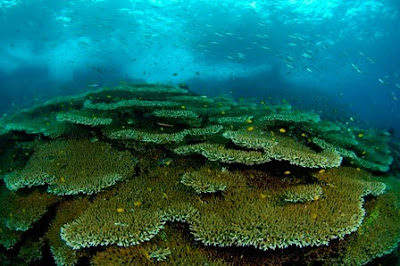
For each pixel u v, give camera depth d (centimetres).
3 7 1140
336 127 327
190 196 199
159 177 221
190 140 257
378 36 1449
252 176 212
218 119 293
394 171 384
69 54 1403
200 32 1355
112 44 1395
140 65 1495
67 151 246
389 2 1197
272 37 1404
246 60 1477
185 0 1260
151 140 230
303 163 198
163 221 178
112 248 166
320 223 173
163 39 1409
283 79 1508
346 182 218
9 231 216
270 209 182
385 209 229
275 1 1270
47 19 1238
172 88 394
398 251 214
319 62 1418
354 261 182
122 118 291
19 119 359
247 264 171
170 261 163
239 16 1336
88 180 206
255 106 426
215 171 212
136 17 1311
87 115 285
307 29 1392
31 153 276
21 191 225
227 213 180
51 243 191
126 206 189
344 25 1381
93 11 1242
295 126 295
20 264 212
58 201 215
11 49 1316
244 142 214
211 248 173
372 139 404
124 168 226
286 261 178
